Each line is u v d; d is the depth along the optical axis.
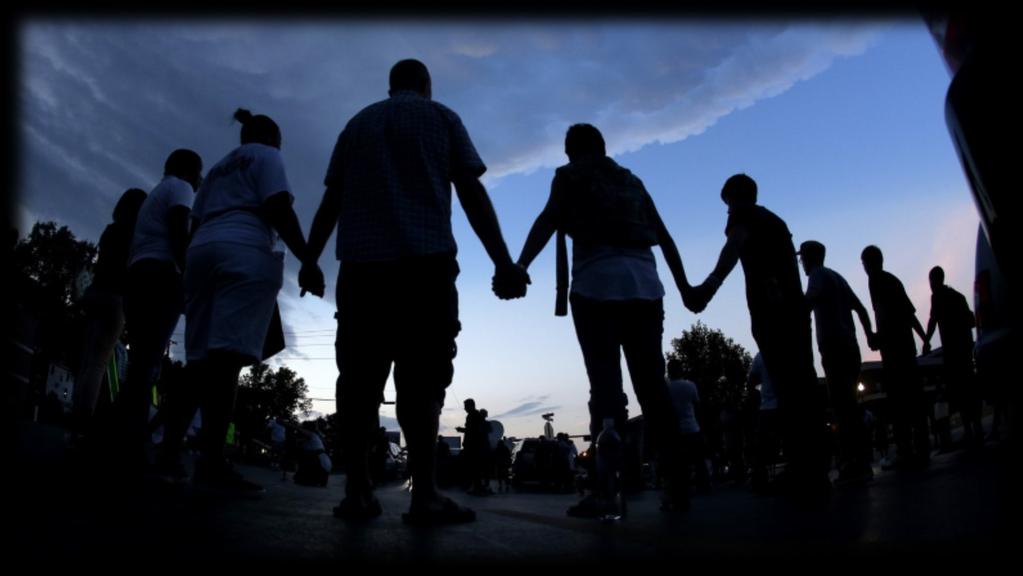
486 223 2.99
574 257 3.58
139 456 3.20
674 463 3.36
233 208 3.44
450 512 2.49
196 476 3.23
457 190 3.02
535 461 16.47
